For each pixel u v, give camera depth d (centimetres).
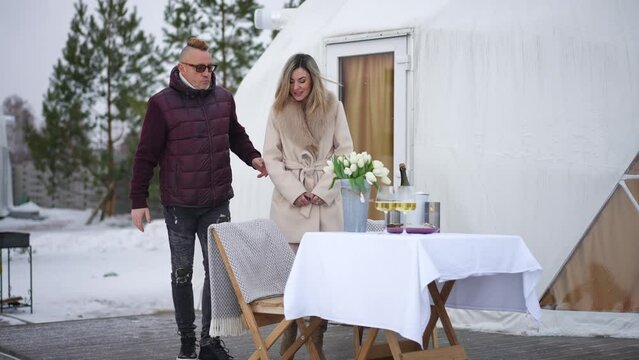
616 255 673
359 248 395
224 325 450
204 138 508
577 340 634
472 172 689
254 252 454
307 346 449
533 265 418
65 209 3134
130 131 2925
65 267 1395
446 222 694
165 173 512
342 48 759
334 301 404
